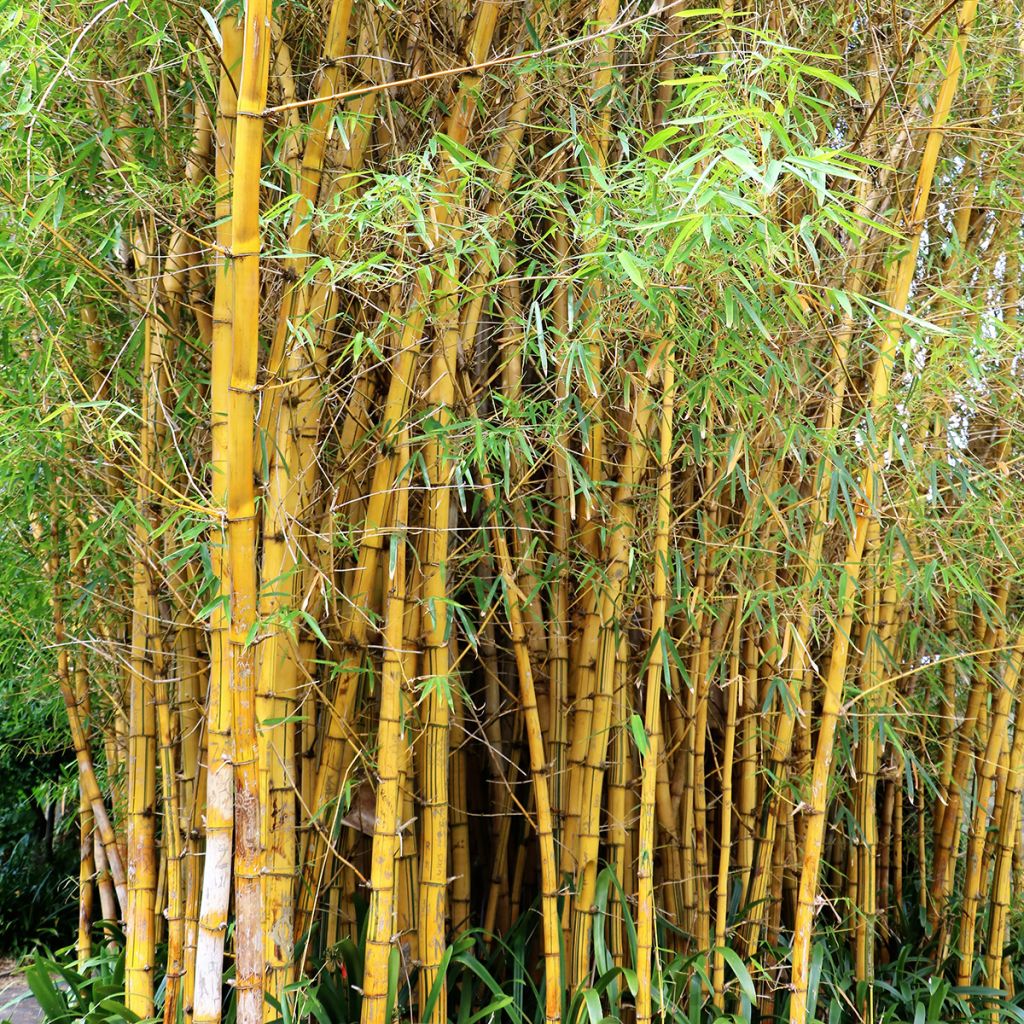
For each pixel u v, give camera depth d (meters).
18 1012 2.99
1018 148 2.08
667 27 1.88
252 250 1.30
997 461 2.24
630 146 1.92
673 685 2.09
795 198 1.79
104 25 1.58
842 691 1.97
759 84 1.43
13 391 1.70
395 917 1.85
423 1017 1.70
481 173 1.70
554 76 1.73
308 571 1.76
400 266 1.39
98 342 1.97
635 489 1.82
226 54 1.49
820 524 1.80
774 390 1.74
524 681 1.78
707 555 1.94
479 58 1.55
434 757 1.77
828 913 2.43
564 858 1.93
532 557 1.94
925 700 2.52
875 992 2.26
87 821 2.39
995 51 2.05
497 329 1.88
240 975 1.49
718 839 2.22
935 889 2.45
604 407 1.89
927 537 1.98
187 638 1.93
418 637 1.83
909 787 2.01
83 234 1.77
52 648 2.12
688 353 1.64
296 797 1.89
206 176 1.70
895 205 2.07
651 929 1.74
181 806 1.97
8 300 1.57
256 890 1.49
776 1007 2.12
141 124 1.81
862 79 2.07
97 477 1.85
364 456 1.79
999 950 2.31
